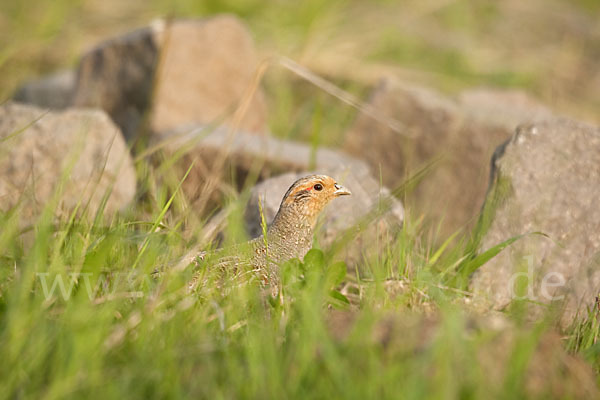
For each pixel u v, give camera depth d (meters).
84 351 7.08
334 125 20.72
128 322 7.77
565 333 9.79
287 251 10.45
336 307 9.39
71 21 25.58
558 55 28.23
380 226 11.41
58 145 12.47
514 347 7.30
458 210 15.38
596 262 10.66
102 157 12.47
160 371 7.07
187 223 10.77
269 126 20.23
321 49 24.47
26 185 11.93
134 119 16.77
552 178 11.12
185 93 16.70
